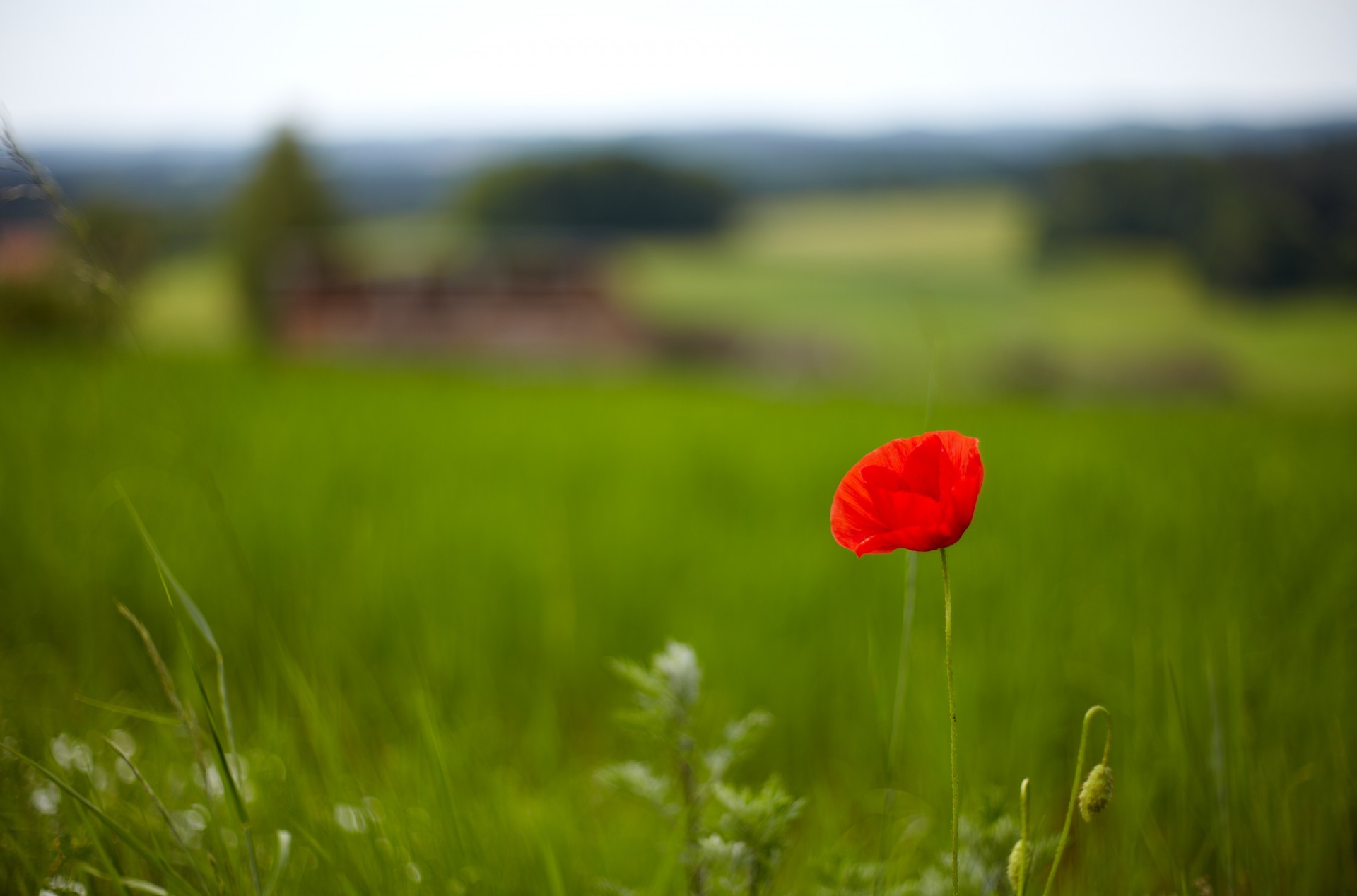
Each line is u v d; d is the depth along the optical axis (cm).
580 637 143
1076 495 187
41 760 93
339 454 227
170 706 117
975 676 116
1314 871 90
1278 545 142
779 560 164
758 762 121
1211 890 89
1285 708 101
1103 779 65
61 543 155
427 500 191
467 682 129
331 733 97
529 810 93
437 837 86
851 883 82
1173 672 92
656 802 87
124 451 204
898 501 65
